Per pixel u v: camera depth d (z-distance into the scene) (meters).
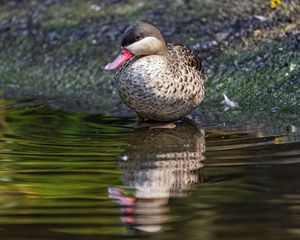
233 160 10.78
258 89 14.39
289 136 11.93
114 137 12.20
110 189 9.67
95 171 10.43
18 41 17.42
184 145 11.66
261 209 8.89
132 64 12.52
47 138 12.12
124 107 14.33
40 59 16.86
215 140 11.91
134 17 16.84
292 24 15.53
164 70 12.43
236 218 8.66
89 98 15.15
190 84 12.70
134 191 9.59
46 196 9.43
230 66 15.02
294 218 8.61
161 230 8.36
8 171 10.42
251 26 15.74
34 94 15.52
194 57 13.18
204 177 10.09
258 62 14.91
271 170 10.27
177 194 9.46
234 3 16.47
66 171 10.39
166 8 16.86
